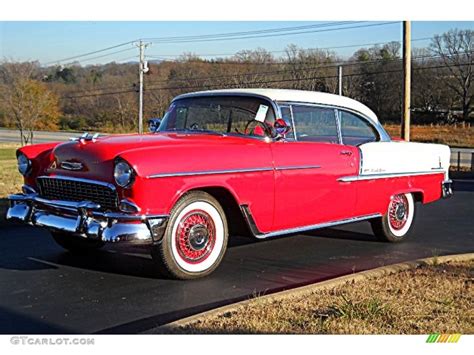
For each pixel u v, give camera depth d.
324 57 42.22
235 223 5.46
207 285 4.94
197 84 43.72
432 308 4.27
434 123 47.59
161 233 4.72
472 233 7.58
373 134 6.65
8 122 38.75
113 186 4.66
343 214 6.15
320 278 5.23
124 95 52.44
